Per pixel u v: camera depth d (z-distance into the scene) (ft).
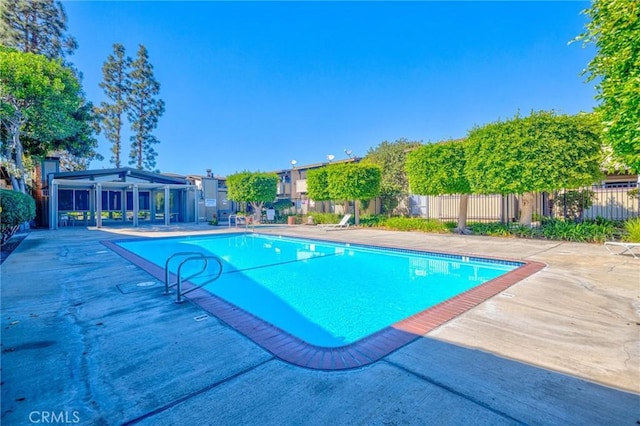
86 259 26.25
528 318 12.33
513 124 36.14
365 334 13.16
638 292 15.71
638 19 13.76
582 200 44.34
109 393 7.65
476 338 10.56
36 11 71.61
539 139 34.27
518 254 27.55
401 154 75.82
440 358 9.23
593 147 32.22
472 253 28.76
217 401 7.33
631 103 13.85
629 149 15.75
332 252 36.24
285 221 80.38
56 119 46.50
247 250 37.70
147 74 115.34
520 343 10.14
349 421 6.59
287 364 9.04
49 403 7.27
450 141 46.03
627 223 32.73
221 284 21.90
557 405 7.00
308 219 72.38
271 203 89.51
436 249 31.50
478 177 39.01
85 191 69.87
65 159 98.63
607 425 6.37
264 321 12.46
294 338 10.84
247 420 6.67
